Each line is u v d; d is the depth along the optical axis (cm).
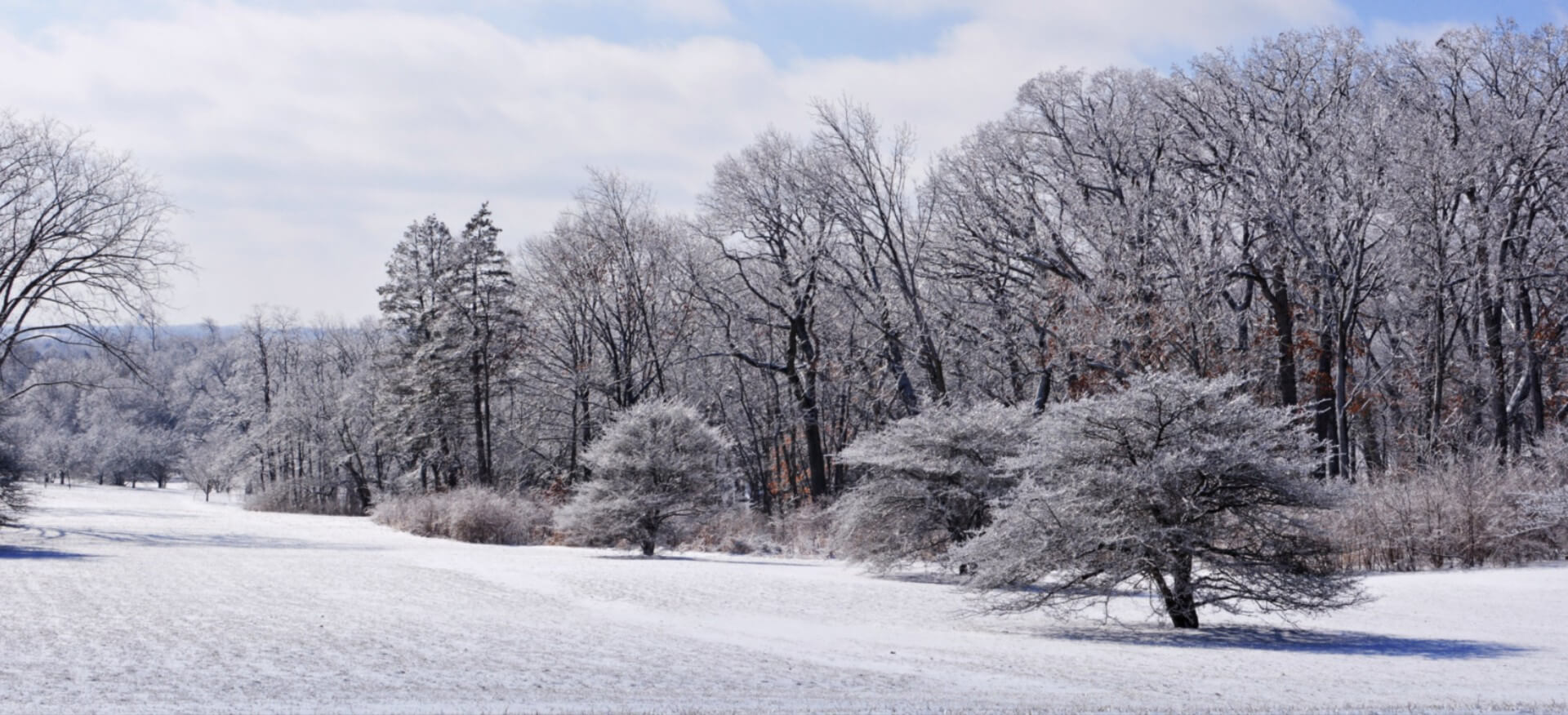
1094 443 1502
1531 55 3809
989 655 1161
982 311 4491
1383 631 1480
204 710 684
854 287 4328
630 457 3088
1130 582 1566
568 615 1482
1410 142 3475
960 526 2289
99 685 786
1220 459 1424
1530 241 3897
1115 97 4134
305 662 938
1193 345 3506
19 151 3581
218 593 1587
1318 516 1539
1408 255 3606
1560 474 2742
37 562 2081
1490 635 1427
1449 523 2527
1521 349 4100
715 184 4428
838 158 4088
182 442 12412
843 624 1490
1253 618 1650
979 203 4216
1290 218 3447
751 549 3388
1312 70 3812
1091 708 762
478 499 3856
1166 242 3725
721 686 859
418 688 808
